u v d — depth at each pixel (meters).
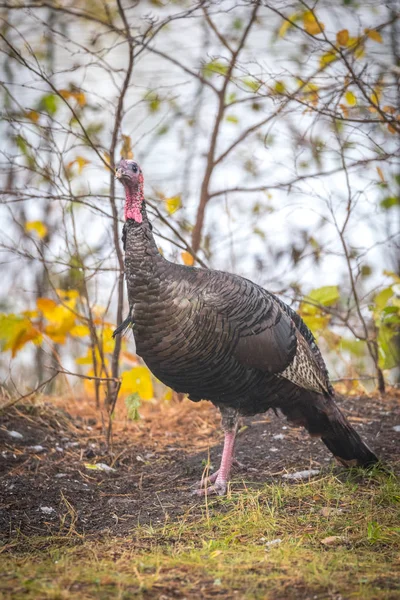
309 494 3.94
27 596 3.31
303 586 3.37
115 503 3.99
